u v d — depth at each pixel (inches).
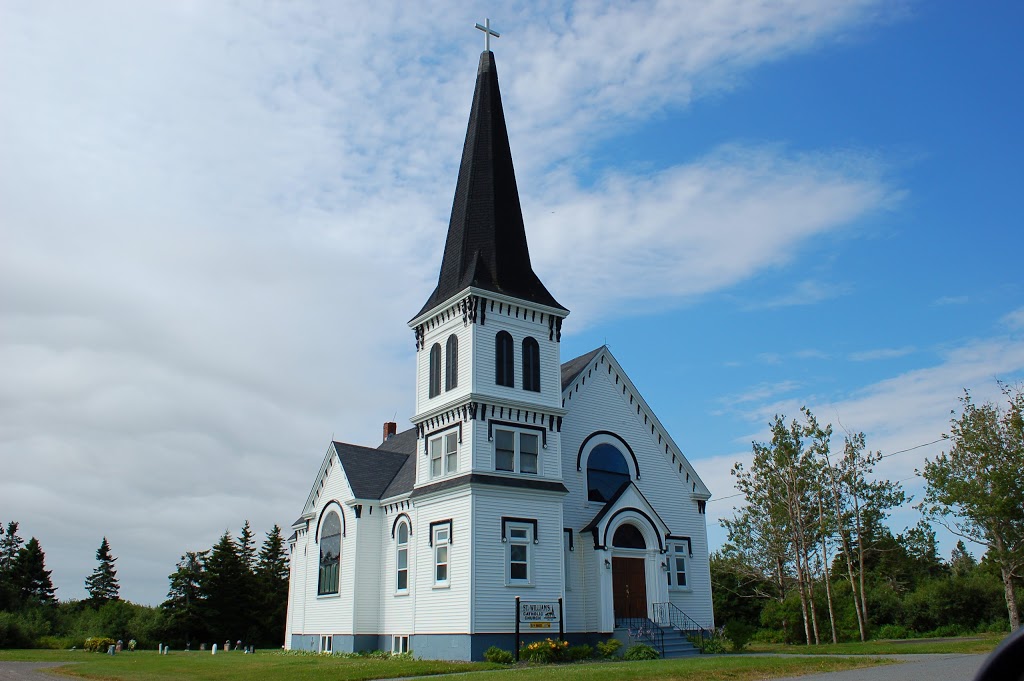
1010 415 1722.4
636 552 1558.8
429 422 1539.1
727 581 2541.8
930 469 1769.2
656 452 1752.0
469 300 1489.9
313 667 1194.6
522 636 1360.7
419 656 1424.7
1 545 3956.7
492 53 1814.7
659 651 1421.0
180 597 3344.0
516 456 1461.6
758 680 884.6
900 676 833.5
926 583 2568.9
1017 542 1684.3
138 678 1088.2
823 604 2062.0
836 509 1824.6
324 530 1823.3
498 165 1679.4
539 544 1432.1
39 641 2354.8
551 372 1563.7
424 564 1470.2
